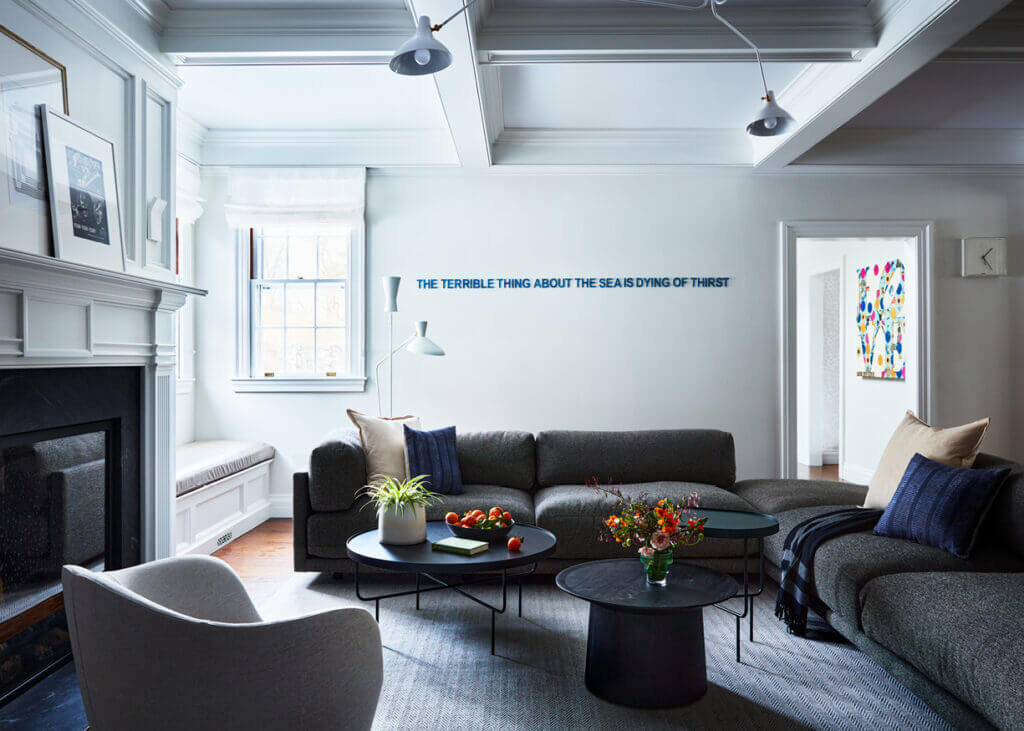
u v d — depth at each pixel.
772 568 3.62
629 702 2.42
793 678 2.63
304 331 5.52
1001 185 5.42
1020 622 2.00
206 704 1.53
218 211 5.38
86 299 2.61
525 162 5.21
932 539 2.80
